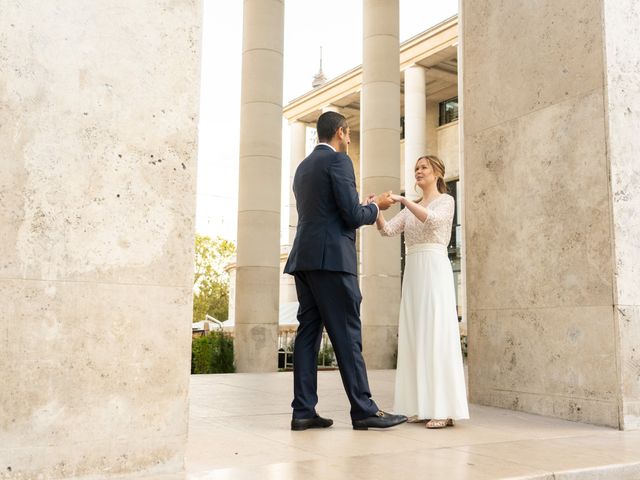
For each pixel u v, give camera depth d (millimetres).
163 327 2996
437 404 4332
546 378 5070
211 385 8195
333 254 4102
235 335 14594
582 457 3447
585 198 4883
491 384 5574
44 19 2836
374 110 15805
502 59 5695
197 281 58344
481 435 4129
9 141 2725
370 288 15234
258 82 14953
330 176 4113
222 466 3123
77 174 2848
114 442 2844
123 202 2939
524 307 5312
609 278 4672
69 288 2793
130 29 3020
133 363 2910
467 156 5996
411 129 26969
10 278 2684
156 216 3014
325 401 6031
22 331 2689
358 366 4262
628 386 4551
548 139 5211
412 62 27406
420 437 4008
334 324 4215
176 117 3102
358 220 4113
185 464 3059
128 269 2928
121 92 2975
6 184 2705
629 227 4750
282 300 31156
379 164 15625
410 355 4594
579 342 4844
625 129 4844
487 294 5672
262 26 15070
